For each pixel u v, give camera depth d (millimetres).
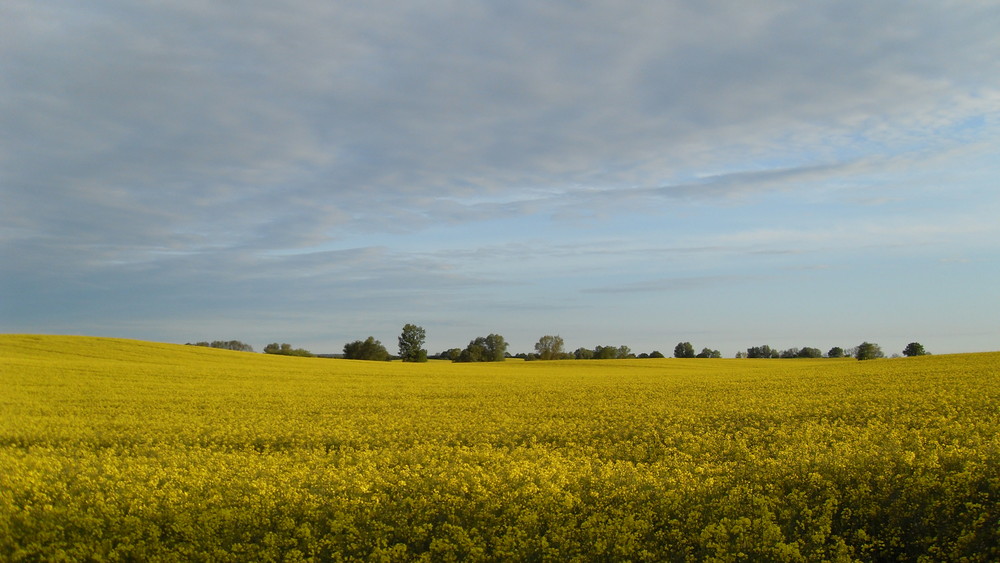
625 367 80562
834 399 25484
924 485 9703
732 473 11953
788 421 20391
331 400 30438
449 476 12258
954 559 7988
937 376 35344
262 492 11188
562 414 24250
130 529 9844
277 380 42688
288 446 18797
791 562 8125
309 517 10227
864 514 9430
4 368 41000
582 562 8469
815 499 10070
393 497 11328
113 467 13516
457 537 9086
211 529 9664
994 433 15008
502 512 10328
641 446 16453
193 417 24047
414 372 57375
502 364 90625
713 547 8500
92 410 25797
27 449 17703
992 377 32250
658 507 10125
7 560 9227
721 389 33844
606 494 10844
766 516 9133
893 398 24500
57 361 47469
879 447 12953
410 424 21953
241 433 20375
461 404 28516
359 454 15938
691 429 19812
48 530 9852
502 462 14367
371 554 8797
